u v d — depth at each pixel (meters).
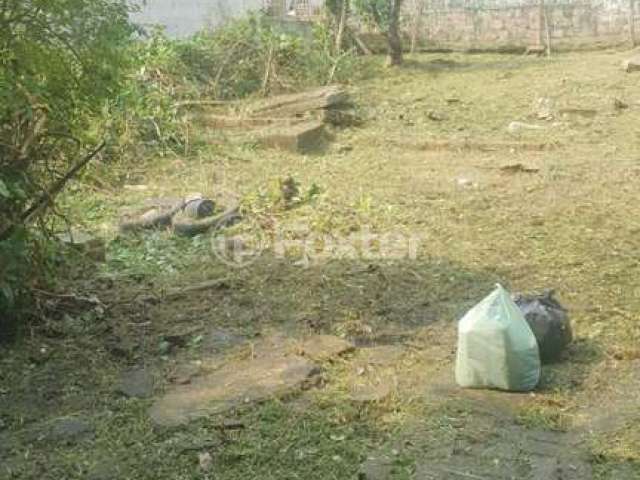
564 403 4.53
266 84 13.95
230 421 4.42
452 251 6.98
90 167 9.29
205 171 10.03
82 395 4.81
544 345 4.91
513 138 10.84
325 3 17.72
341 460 4.06
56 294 5.89
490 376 4.64
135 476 4.01
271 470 4.00
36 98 5.52
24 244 5.50
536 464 3.97
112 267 6.88
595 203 8.15
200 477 3.98
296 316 5.78
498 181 9.11
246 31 14.53
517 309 4.77
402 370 4.96
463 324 4.72
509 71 15.68
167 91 12.56
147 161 10.38
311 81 14.37
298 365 5.01
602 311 5.66
